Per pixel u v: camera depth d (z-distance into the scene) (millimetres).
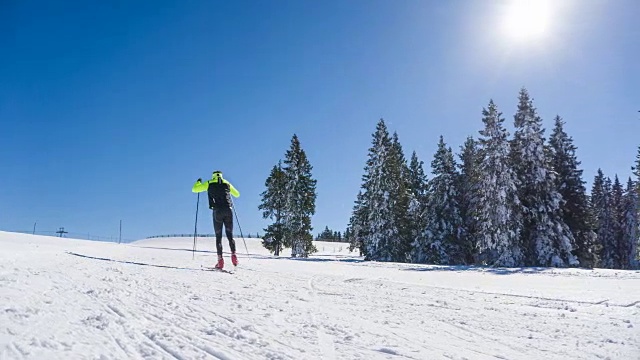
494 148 27938
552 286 9133
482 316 4719
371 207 34688
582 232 30969
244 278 7789
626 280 11734
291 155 43000
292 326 3684
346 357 2773
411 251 35344
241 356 2666
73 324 3236
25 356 2301
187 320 3693
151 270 8164
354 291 6602
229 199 10289
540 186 27625
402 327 3928
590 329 4066
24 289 4660
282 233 41875
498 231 26766
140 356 2539
